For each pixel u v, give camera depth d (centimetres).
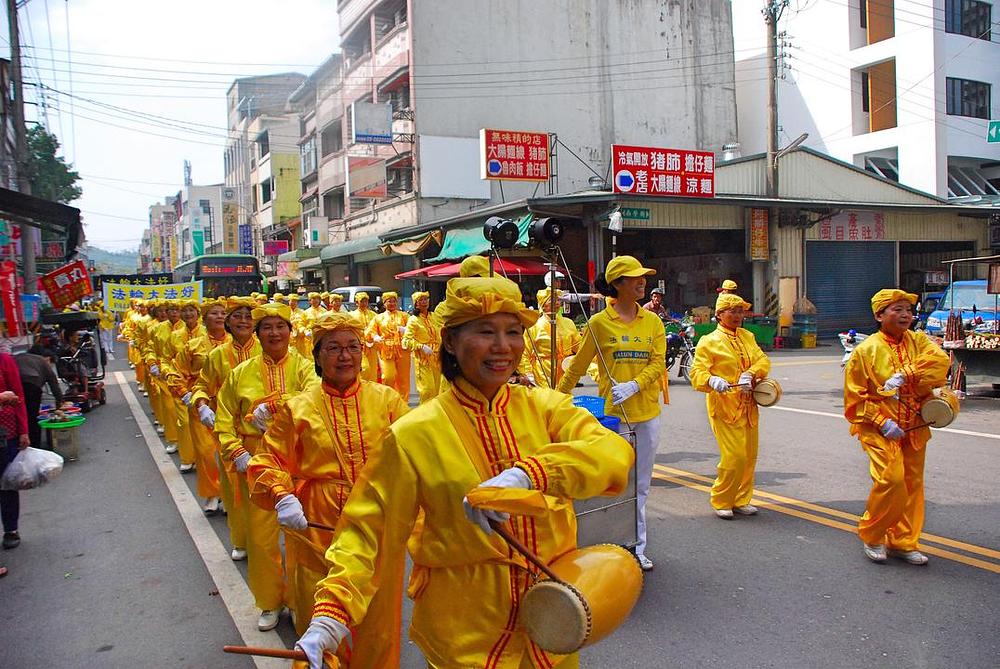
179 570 551
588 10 3047
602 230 2153
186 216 7112
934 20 2939
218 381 546
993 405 1130
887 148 3109
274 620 451
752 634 416
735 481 610
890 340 503
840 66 3238
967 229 2716
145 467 886
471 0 2811
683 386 1441
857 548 542
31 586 529
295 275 4116
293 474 354
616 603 209
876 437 502
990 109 3122
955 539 552
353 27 3241
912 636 407
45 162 3003
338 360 346
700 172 2139
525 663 224
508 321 224
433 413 223
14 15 1770
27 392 715
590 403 479
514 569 222
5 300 1252
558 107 2989
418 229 2573
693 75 3291
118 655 423
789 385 1396
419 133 2716
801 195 2477
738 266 2409
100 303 2269
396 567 225
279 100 5631
